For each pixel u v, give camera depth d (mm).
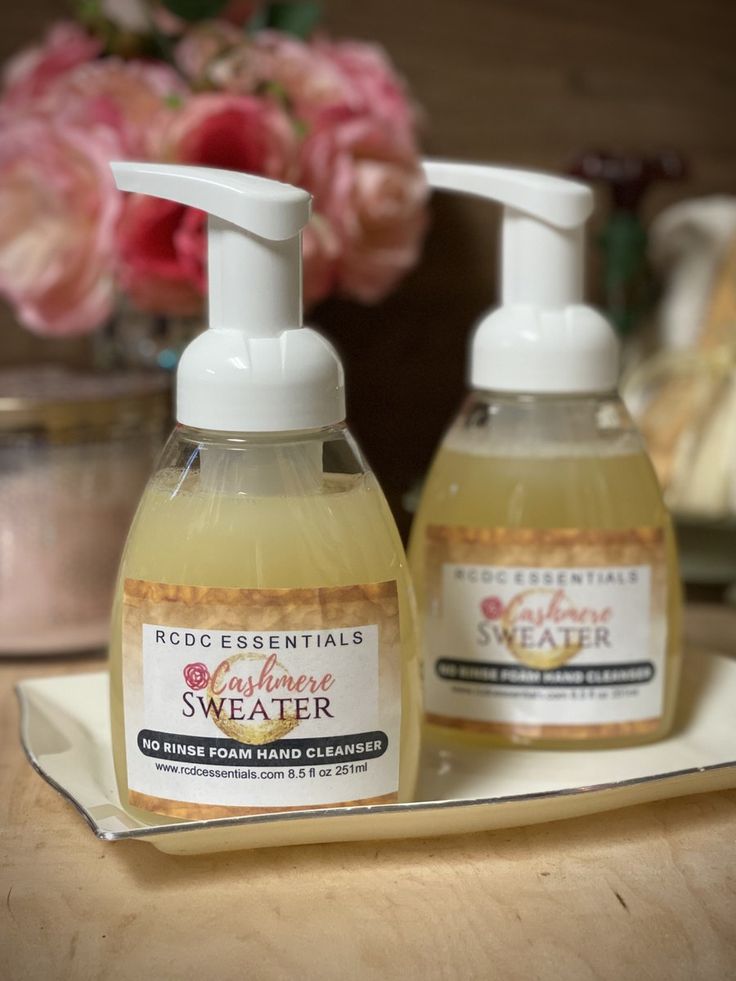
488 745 430
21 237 578
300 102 594
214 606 347
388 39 699
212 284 357
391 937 321
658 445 651
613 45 726
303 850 370
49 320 586
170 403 613
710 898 341
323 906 337
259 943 319
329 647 349
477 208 712
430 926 326
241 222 343
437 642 433
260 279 350
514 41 714
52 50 620
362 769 355
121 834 332
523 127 723
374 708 355
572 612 418
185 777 354
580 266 424
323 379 352
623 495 420
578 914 333
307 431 355
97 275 579
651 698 424
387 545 364
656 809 399
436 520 433
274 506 350
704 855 367
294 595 346
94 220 573
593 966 307
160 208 542
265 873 356
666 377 664
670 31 730
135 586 359
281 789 351
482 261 716
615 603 418
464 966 307
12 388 567
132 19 624
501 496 421
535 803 358
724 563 651
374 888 347
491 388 425
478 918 331
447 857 366
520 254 421
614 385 424
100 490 561
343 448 364
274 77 592
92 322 587
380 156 605
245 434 352
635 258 678
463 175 420
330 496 356
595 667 420
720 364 648
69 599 562
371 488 369
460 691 429
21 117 588
